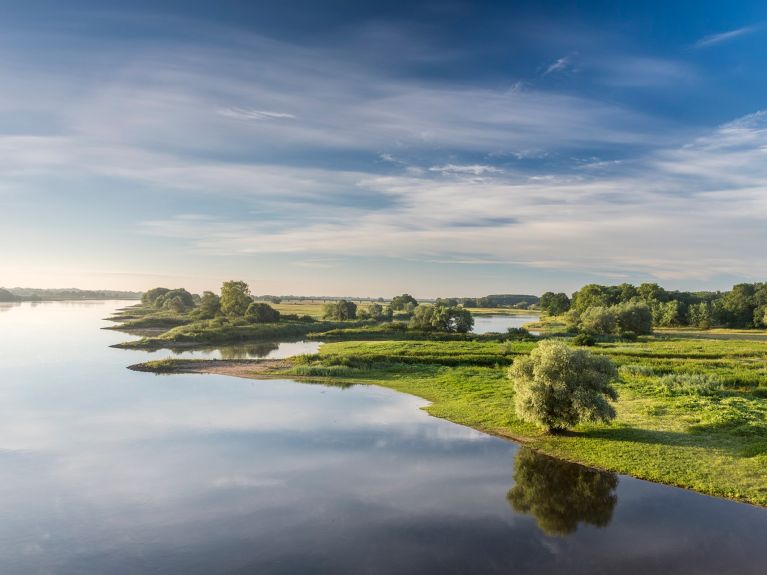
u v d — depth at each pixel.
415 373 52.62
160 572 16.55
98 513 20.89
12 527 19.80
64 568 16.86
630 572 16.03
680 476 22.91
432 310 113.19
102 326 123.00
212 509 21.16
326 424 34.00
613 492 21.89
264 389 46.66
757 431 27.59
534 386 29.50
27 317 148.25
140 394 44.44
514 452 27.56
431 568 16.47
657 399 36.22
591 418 27.97
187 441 30.42
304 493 22.69
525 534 18.66
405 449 28.50
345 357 59.47
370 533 18.97
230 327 109.69
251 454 27.97
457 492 22.53
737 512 19.73
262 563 16.98
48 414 37.03
